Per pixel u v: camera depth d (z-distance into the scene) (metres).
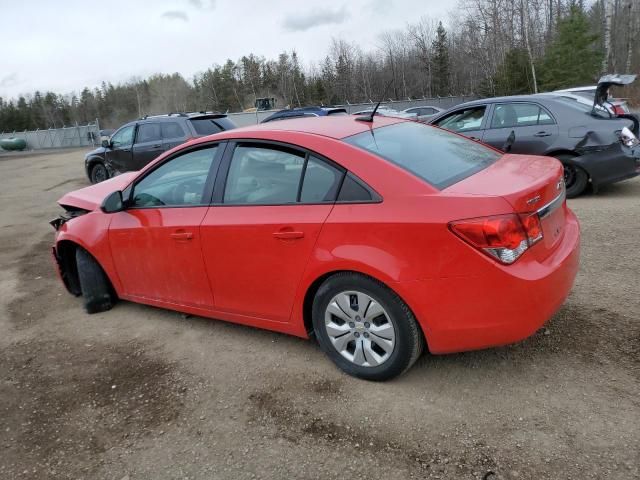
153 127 12.33
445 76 59.59
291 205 3.33
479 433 2.72
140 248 4.22
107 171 14.05
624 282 4.20
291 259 3.32
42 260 6.86
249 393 3.30
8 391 3.62
